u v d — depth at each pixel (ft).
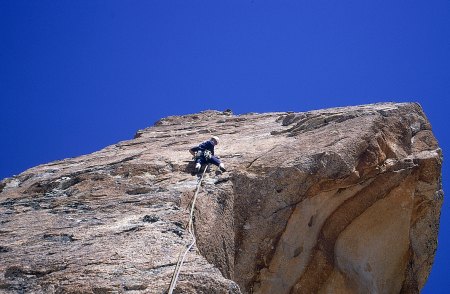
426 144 42.86
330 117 42.73
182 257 21.93
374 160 36.50
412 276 39.24
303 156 35.40
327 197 35.45
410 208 37.86
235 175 35.29
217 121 60.54
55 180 38.93
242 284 32.45
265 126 52.19
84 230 26.11
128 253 22.27
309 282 33.58
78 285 19.61
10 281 20.35
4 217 30.81
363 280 35.45
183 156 41.16
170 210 29.14
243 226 33.58
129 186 34.81
